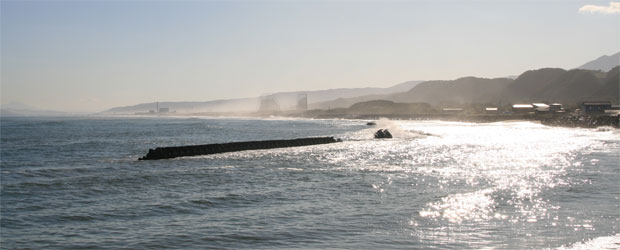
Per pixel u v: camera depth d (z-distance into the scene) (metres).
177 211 22.34
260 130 134.62
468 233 17.34
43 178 34.72
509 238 16.53
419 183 30.11
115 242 17.08
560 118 141.38
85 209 23.08
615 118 115.06
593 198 23.92
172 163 46.56
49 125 174.50
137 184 31.20
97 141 82.62
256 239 17.11
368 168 39.38
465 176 33.19
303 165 42.69
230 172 37.53
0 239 17.77
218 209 22.69
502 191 26.27
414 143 72.50
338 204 23.41
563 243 15.76
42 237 17.98
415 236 17.09
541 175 33.12
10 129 135.62
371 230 18.08
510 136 87.75
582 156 47.06
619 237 16.42
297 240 16.91
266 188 28.98
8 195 27.22
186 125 179.75
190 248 16.17
